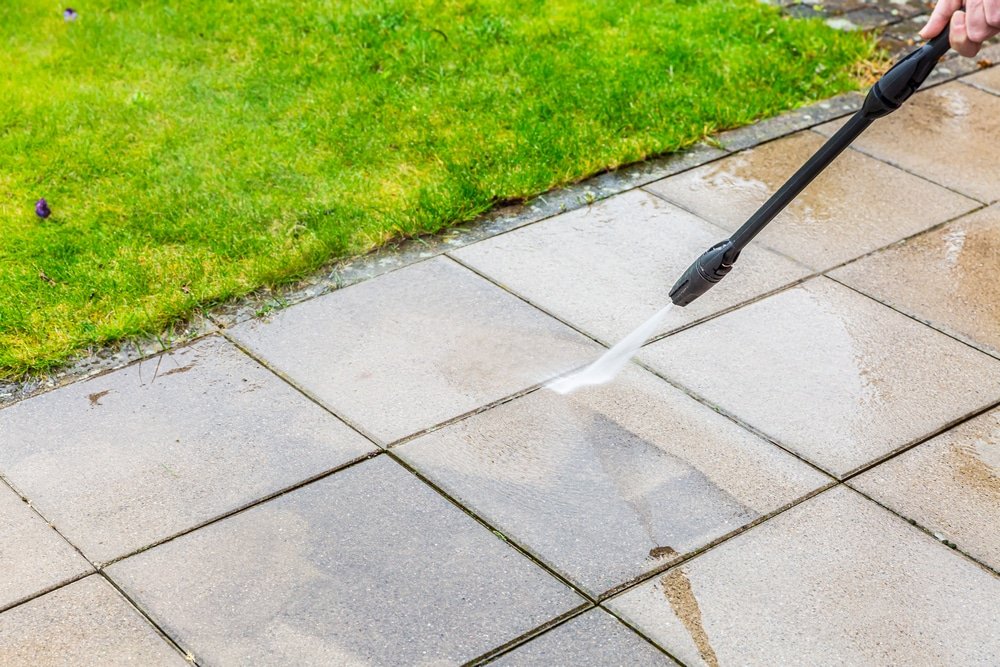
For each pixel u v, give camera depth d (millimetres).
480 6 6172
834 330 3766
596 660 2562
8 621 2656
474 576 2787
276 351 3619
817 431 3314
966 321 3838
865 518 3000
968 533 2967
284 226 4254
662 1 6297
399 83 5398
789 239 4270
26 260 4051
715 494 3068
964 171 4801
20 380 3494
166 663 2555
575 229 4305
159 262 4043
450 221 4320
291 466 3141
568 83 5344
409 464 3150
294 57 5648
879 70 5641
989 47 5973
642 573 2805
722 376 3531
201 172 4633
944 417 3391
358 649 2586
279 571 2799
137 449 3203
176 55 5668
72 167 4652
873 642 2631
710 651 2594
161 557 2840
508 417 3334
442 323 3754
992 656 2609
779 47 5805
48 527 2930
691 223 4363
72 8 6141
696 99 5230
